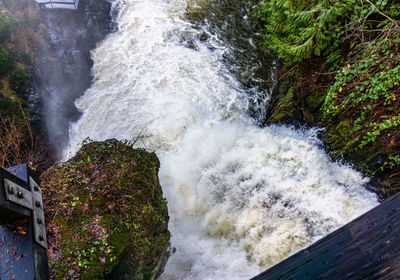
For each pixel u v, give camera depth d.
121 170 5.12
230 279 5.64
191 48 9.60
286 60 8.15
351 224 0.77
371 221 0.74
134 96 8.58
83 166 5.16
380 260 0.67
